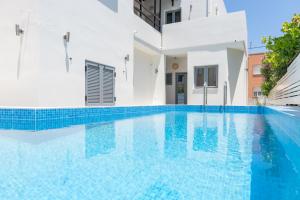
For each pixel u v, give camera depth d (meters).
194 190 2.03
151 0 15.18
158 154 3.38
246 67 14.20
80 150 3.53
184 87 13.90
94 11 7.91
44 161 2.90
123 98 9.75
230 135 5.18
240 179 2.31
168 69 14.41
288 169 2.67
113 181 2.25
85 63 7.41
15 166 2.69
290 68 7.90
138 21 11.11
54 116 5.42
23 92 5.73
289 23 13.33
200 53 12.02
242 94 13.05
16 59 5.80
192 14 13.85
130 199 1.85
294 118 3.84
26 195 1.91
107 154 3.35
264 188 2.07
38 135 4.52
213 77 11.70
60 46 6.36
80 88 7.15
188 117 9.10
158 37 13.22
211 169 2.66
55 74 6.15
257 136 5.05
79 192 1.98
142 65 12.53
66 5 6.61
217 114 10.38
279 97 11.56
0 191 1.99
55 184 2.15
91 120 6.73
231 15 11.67
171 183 2.21
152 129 5.97
